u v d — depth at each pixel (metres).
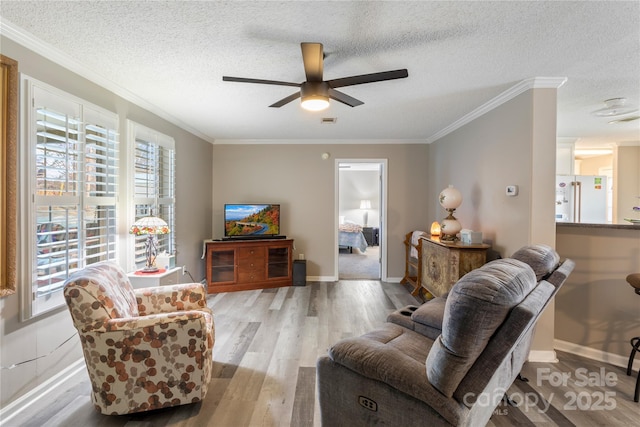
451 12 1.75
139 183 3.18
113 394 1.84
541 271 1.80
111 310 1.89
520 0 1.64
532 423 1.88
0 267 1.86
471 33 1.96
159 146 3.55
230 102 3.29
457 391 1.28
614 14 1.76
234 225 4.86
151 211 3.38
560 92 2.99
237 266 4.67
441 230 3.64
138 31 1.95
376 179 9.85
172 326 1.88
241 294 4.51
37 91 2.04
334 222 5.32
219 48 2.16
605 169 6.59
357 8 1.72
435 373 1.28
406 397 1.38
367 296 4.43
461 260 3.13
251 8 1.72
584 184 5.15
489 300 1.15
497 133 3.18
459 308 1.19
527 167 2.69
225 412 1.96
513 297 1.20
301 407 2.01
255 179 5.29
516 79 2.66
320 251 5.35
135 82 2.75
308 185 5.31
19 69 1.96
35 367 2.07
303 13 1.76
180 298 2.48
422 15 1.78
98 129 2.58
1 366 1.87
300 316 3.62
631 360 2.39
